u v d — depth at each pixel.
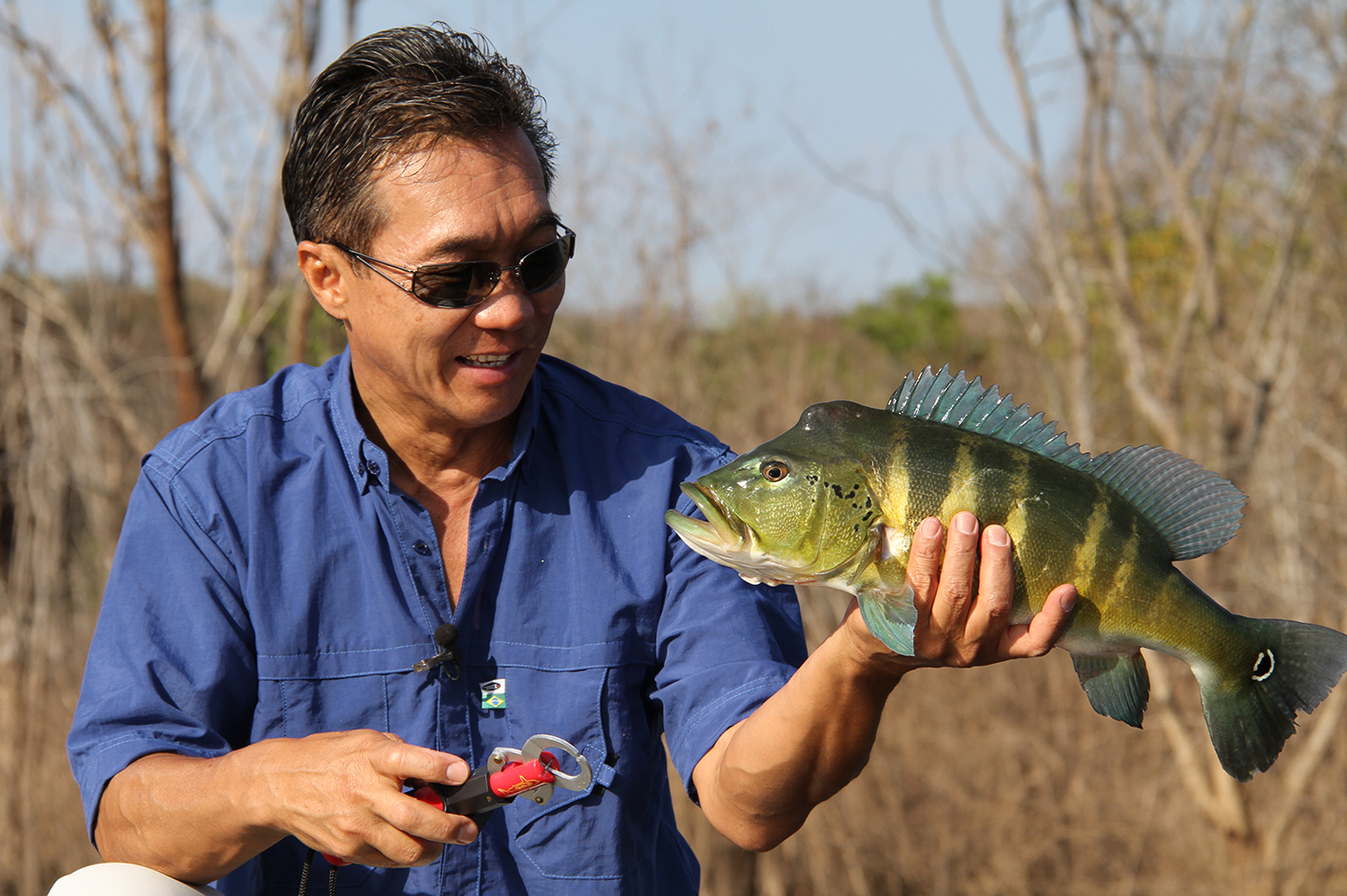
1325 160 6.86
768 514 1.77
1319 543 6.54
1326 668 1.77
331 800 1.65
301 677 1.99
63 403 6.29
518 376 1.93
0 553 6.56
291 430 2.07
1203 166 7.72
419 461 2.04
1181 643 1.78
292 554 2.00
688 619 2.00
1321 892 6.00
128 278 6.75
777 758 1.77
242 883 2.04
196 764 1.82
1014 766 6.51
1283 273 6.76
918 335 12.45
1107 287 7.02
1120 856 6.37
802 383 7.54
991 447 1.75
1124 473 1.80
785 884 6.62
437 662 1.98
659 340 7.39
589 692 2.00
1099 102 6.68
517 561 2.03
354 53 1.90
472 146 1.85
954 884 6.51
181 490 2.01
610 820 2.00
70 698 6.18
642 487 2.07
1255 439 6.59
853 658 1.67
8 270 6.23
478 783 1.77
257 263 6.11
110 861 1.90
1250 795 6.15
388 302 1.87
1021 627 1.74
